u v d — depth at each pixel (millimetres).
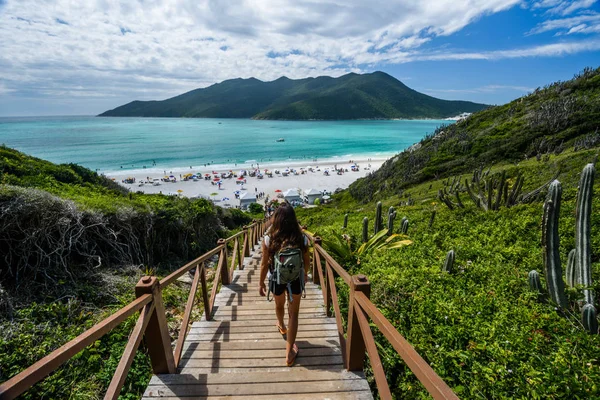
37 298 5633
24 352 4168
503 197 10781
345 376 3166
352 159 94375
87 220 7754
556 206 4230
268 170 71625
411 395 3389
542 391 2715
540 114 41406
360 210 25547
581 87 44781
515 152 35500
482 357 3324
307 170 74312
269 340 3982
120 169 71625
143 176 63312
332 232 8891
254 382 3117
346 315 4762
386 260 6656
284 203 3508
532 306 4266
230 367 3420
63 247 6652
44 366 1595
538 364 3090
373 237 7879
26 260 6031
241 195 44656
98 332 2035
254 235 13141
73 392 3758
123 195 13992
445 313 4113
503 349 3309
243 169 74875
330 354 3598
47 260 6449
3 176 9602
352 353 3176
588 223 4395
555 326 3758
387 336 2033
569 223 7250
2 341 4188
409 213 13805
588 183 4340
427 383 1562
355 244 8531
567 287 4414
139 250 8992
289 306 3385
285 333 3996
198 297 6918
